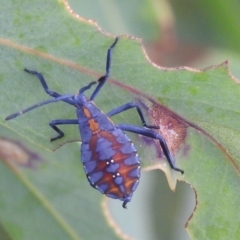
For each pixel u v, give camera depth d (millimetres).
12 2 132
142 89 134
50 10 132
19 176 141
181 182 152
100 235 143
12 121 132
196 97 134
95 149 135
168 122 135
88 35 132
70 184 143
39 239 141
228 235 136
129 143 135
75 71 133
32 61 132
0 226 141
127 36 132
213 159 135
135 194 152
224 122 134
